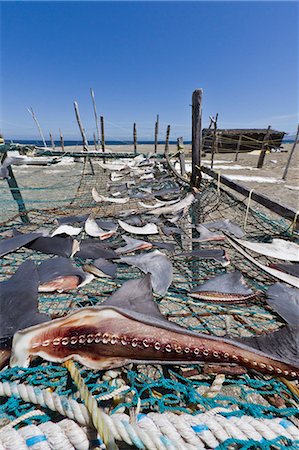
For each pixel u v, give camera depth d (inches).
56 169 649.0
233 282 109.3
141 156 420.2
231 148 1135.6
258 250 135.3
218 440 47.7
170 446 45.9
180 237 182.9
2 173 285.6
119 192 323.3
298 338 73.6
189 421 50.7
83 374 70.5
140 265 125.1
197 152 257.9
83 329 68.2
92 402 49.9
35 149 355.9
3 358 66.1
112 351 66.4
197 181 266.1
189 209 222.5
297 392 63.0
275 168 752.3
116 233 187.5
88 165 656.4
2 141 352.5
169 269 123.1
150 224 193.2
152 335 67.9
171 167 355.6
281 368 65.1
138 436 46.2
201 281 123.2
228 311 96.6
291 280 112.3
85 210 275.6
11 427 49.1
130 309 81.0
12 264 137.2
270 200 157.6
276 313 92.8
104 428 45.0
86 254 139.2
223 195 233.3
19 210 295.7
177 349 66.1
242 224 205.8
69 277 109.4
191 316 96.7
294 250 138.4
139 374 72.8
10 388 53.6
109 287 115.0
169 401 62.4
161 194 272.5
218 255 139.6
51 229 192.5
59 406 50.6
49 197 388.5
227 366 71.0
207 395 67.2
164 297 106.0
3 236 169.8
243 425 50.4
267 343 72.5
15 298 89.4
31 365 70.4
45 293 104.4
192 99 244.4
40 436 45.6
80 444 45.9
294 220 139.0
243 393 70.0
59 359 64.4
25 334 66.2
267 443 47.7
